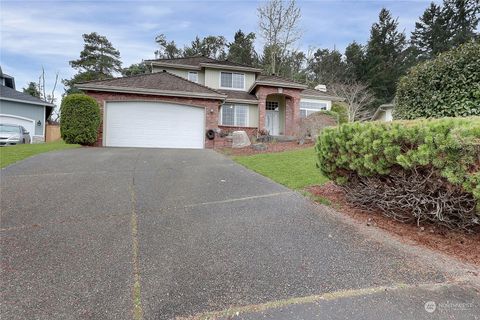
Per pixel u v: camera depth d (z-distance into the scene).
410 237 3.58
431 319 2.12
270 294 2.47
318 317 2.16
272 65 30.23
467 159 2.75
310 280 2.67
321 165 5.02
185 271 2.83
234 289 2.54
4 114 19.91
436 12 38.22
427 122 3.35
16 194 5.17
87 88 13.12
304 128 14.98
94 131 12.67
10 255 3.08
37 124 21.44
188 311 2.26
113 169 7.51
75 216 4.25
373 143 3.66
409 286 2.55
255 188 5.89
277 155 9.77
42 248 3.25
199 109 14.51
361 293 2.46
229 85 20.92
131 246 3.35
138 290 2.52
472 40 4.96
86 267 2.88
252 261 3.03
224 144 14.59
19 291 2.47
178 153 11.02
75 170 7.25
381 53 36.03
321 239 3.57
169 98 14.10
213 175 7.10
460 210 3.11
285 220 4.19
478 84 4.48
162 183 6.24
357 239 3.56
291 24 29.94
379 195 4.00
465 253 3.11
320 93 21.53
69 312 2.22
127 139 13.67
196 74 21.08
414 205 3.55
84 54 41.03
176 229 3.85
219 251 3.25
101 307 2.29
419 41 38.59
